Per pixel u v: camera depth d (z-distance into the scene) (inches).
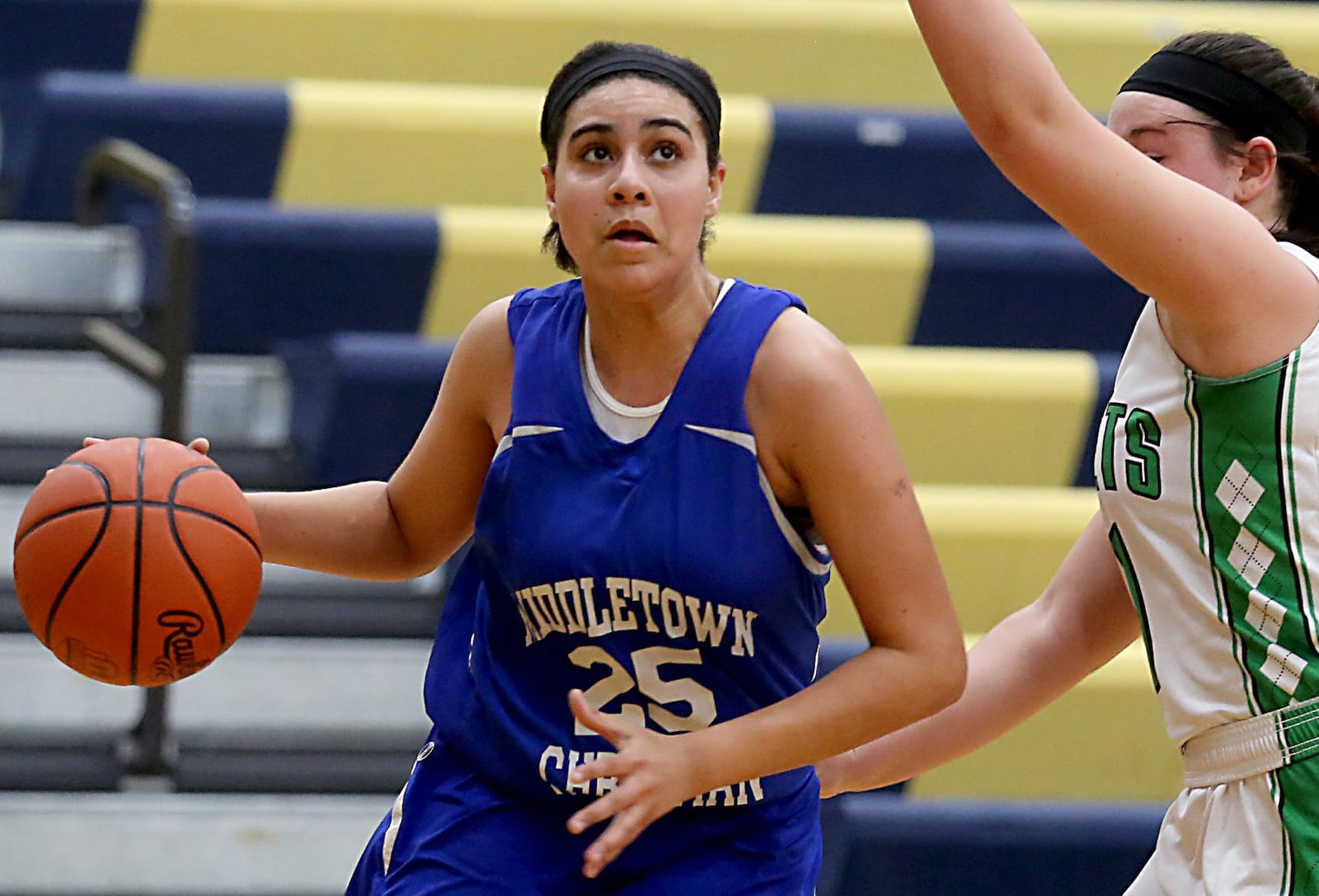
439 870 266.4
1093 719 507.8
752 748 241.4
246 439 581.9
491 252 593.9
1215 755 267.7
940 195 680.4
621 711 257.8
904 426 578.2
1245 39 269.3
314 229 582.6
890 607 251.4
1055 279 625.3
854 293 616.4
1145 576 275.6
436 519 291.6
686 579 249.1
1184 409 260.8
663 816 258.5
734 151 659.4
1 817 469.1
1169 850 278.7
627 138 246.1
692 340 255.6
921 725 308.3
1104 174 234.4
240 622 274.2
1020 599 540.7
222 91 625.9
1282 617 257.0
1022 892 482.9
